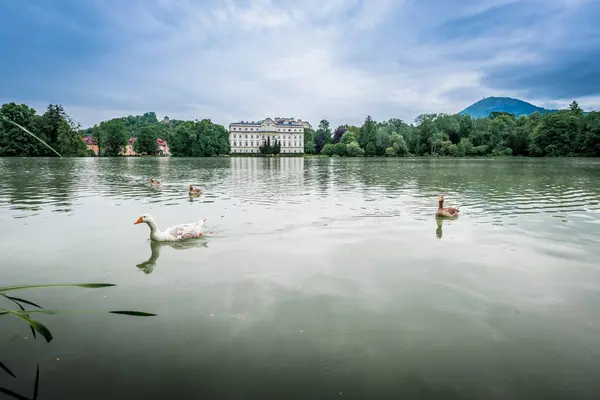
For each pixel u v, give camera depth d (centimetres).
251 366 391
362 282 605
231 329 461
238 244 838
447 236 908
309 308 514
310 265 688
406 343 430
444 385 361
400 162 6625
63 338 444
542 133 9506
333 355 408
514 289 577
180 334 451
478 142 11731
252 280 615
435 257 736
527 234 928
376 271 656
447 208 1166
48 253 772
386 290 573
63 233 949
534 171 3622
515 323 473
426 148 11775
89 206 1393
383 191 1895
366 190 1950
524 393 350
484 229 985
